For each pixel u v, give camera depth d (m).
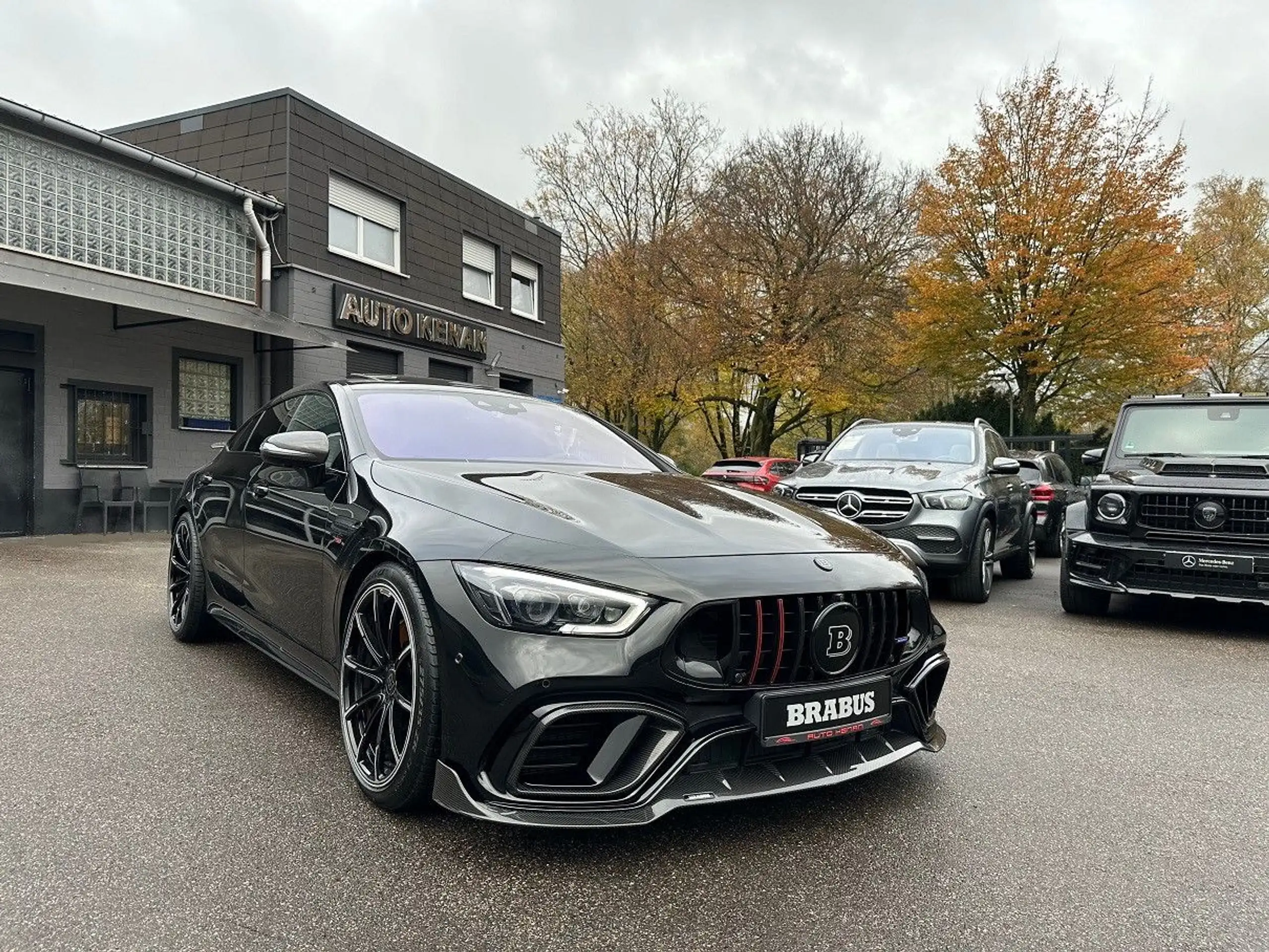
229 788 2.68
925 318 22.98
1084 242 21.55
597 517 2.54
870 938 1.95
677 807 2.17
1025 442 22.84
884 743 2.66
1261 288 32.56
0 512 9.88
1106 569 5.89
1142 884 2.24
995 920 2.04
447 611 2.28
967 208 22.80
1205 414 6.71
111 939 1.85
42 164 9.73
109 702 3.52
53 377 10.34
